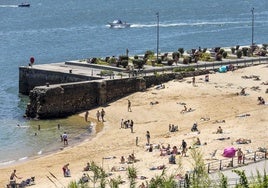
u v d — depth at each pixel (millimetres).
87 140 143250
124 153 127938
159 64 195000
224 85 177500
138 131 146375
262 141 123625
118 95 175125
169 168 109875
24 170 123875
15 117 168875
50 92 167000
